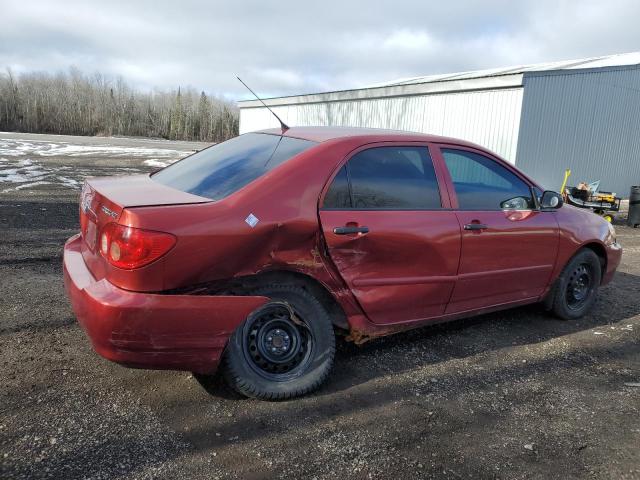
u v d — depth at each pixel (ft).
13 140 121.49
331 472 8.14
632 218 39.01
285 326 10.18
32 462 7.80
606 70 49.08
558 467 8.59
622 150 53.31
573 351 13.51
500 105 46.19
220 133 320.29
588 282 16.06
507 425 9.80
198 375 10.82
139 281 8.53
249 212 9.45
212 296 9.00
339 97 67.51
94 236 9.73
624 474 8.50
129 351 8.64
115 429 8.82
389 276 11.21
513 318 15.78
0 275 16.48
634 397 11.14
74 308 9.26
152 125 314.35
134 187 10.56
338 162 10.73
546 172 47.83
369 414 9.87
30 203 31.60
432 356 12.66
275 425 9.30
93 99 310.24
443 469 8.38
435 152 12.44
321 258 10.24
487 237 12.70
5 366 10.59
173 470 7.91
